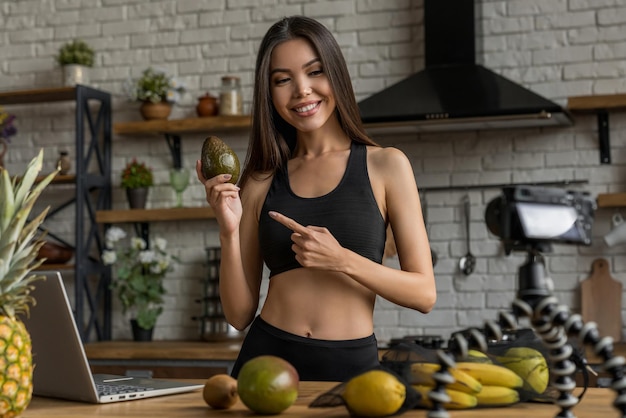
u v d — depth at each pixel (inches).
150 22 188.9
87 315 189.6
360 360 72.1
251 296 77.6
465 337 41.6
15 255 49.4
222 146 68.6
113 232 179.9
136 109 188.1
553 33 164.4
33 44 196.2
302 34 75.7
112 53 190.7
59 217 191.9
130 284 177.6
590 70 162.6
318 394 56.5
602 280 158.2
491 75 154.4
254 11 182.7
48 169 193.5
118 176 188.5
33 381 60.7
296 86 75.2
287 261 75.0
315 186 76.7
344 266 67.4
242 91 182.7
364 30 174.6
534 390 49.0
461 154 167.3
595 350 39.4
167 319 183.6
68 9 194.2
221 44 184.4
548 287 42.7
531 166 163.8
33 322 58.0
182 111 185.5
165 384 64.9
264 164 80.6
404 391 45.4
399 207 75.6
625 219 158.2
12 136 195.6
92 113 191.2
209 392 51.8
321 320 72.9
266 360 48.8
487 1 167.5
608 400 52.1
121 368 158.6
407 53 171.8
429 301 72.2
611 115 160.7
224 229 73.0
